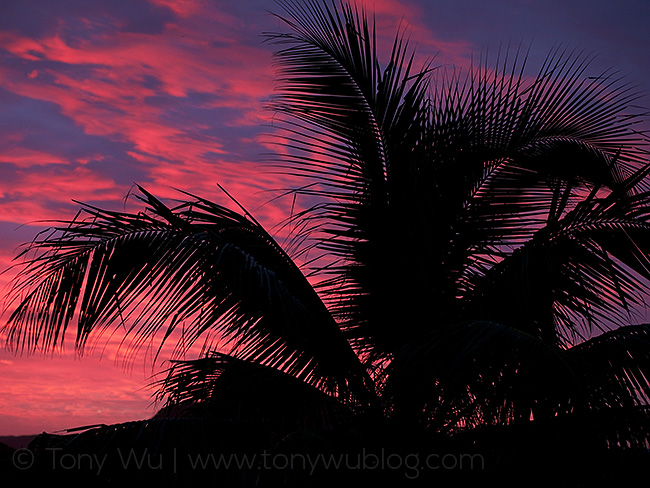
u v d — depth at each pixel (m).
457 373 3.77
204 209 4.73
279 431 4.58
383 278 5.09
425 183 5.25
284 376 4.66
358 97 5.48
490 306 4.50
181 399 4.68
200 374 4.55
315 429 4.64
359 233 5.20
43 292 4.13
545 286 4.22
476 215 5.14
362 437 4.58
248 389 4.54
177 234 4.32
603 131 5.64
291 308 4.27
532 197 5.23
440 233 5.12
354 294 5.14
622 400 3.52
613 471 3.73
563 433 3.78
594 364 3.66
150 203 4.38
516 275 4.26
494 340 3.51
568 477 3.83
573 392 3.42
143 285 4.12
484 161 5.37
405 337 5.02
